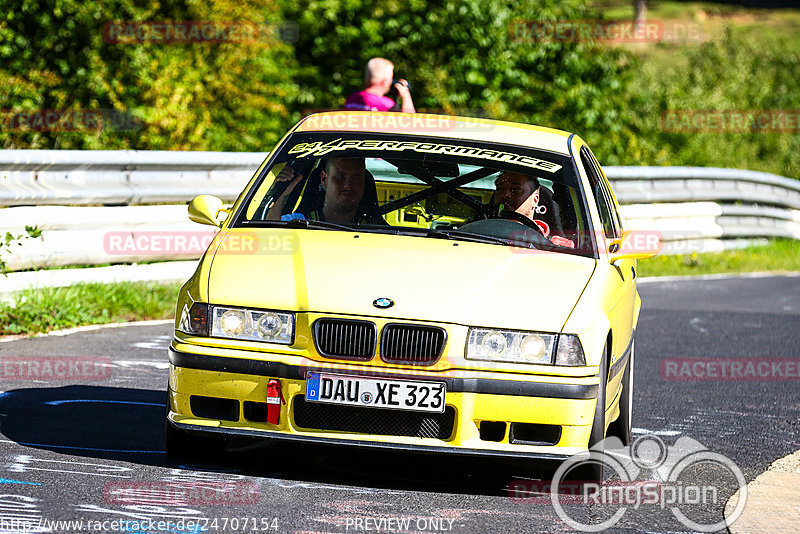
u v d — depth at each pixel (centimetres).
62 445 1823
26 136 4859
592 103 6744
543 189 2034
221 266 1769
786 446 2172
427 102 6381
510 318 1675
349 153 2038
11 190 2936
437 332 1645
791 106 9325
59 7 5000
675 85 8806
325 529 1474
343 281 1705
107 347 2688
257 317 1675
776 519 1661
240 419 1669
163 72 5153
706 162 8050
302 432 1644
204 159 3578
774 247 5897
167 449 1762
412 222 2003
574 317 1705
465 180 2044
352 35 6519
